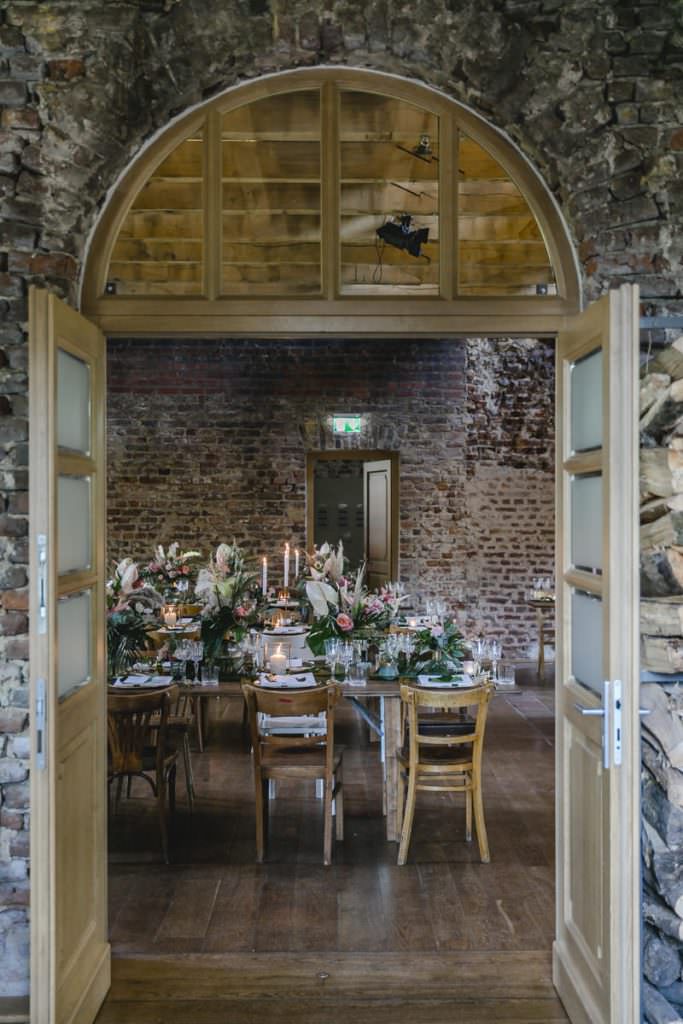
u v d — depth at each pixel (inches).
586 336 105.0
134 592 185.8
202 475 332.5
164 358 332.2
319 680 171.6
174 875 151.9
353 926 132.3
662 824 101.4
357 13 106.6
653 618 102.8
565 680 115.4
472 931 130.7
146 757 164.4
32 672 95.5
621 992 94.3
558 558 118.0
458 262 116.4
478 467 336.8
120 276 118.1
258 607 239.3
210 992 114.3
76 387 110.2
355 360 333.7
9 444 107.3
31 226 108.3
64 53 105.9
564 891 115.3
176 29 106.8
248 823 177.5
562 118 109.3
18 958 106.7
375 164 118.6
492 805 186.2
